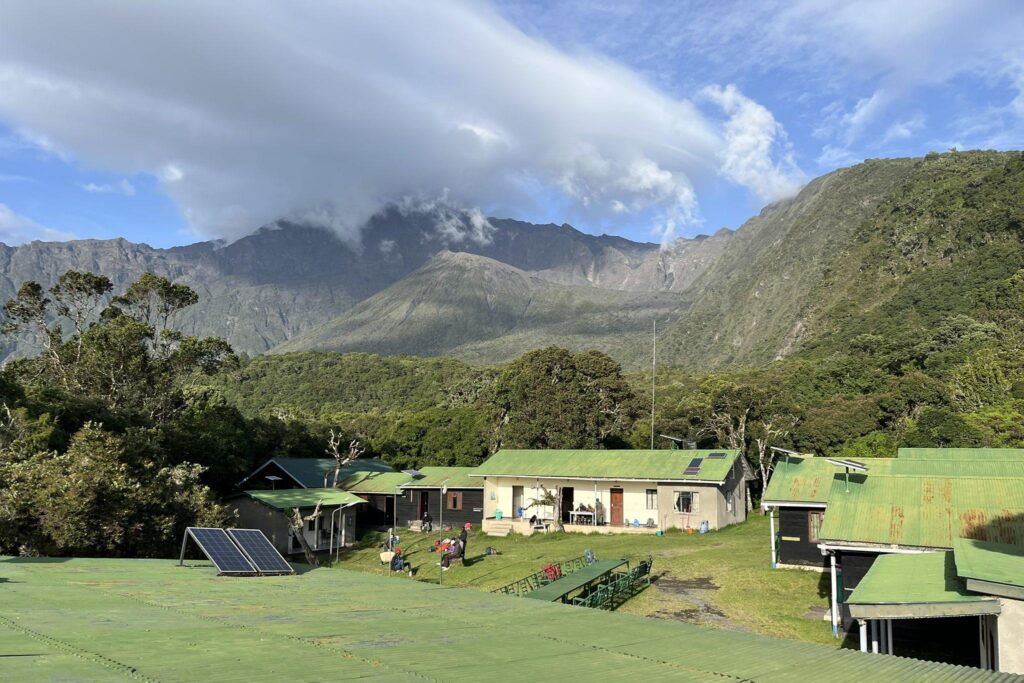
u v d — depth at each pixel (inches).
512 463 1665.8
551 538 1471.5
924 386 2282.2
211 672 263.6
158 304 2170.3
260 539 674.8
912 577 562.9
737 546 1241.4
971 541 632.4
